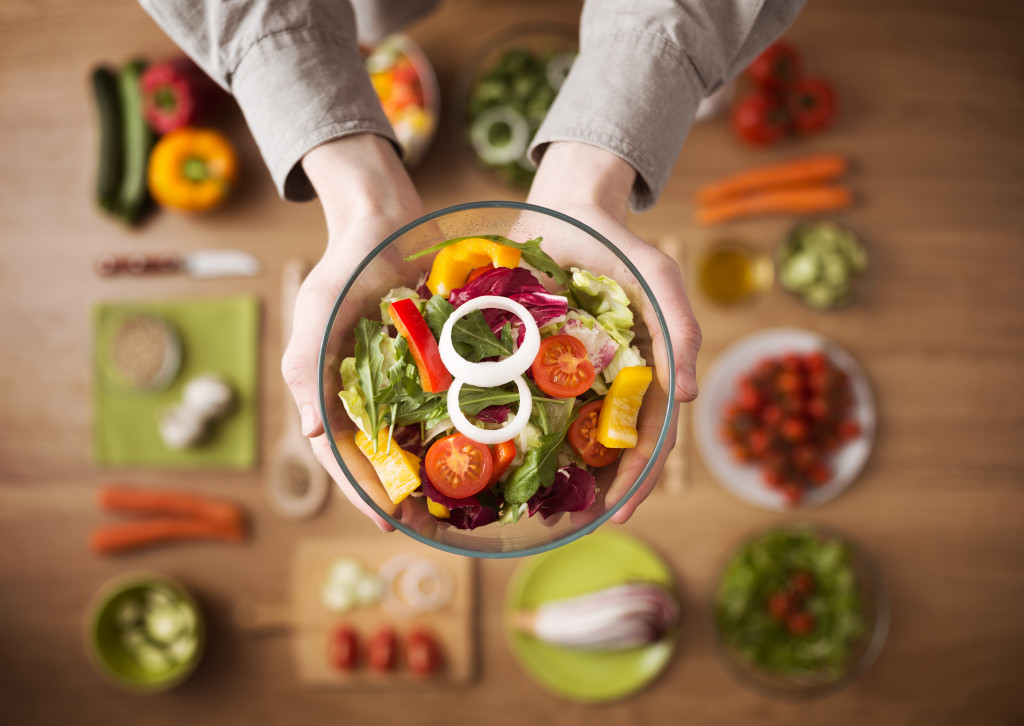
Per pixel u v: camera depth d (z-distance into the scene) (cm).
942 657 162
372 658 160
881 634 160
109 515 167
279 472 164
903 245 167
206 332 166
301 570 163
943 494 164
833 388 154
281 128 84
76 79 169
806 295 159
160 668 162
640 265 82
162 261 164
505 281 68
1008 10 166
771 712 162
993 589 162
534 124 156
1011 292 166
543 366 65
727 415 160
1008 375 165
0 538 166
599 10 86
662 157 85
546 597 161
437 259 70
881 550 163
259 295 166
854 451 160
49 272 169
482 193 163
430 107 157
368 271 66
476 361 66
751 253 164
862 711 163
